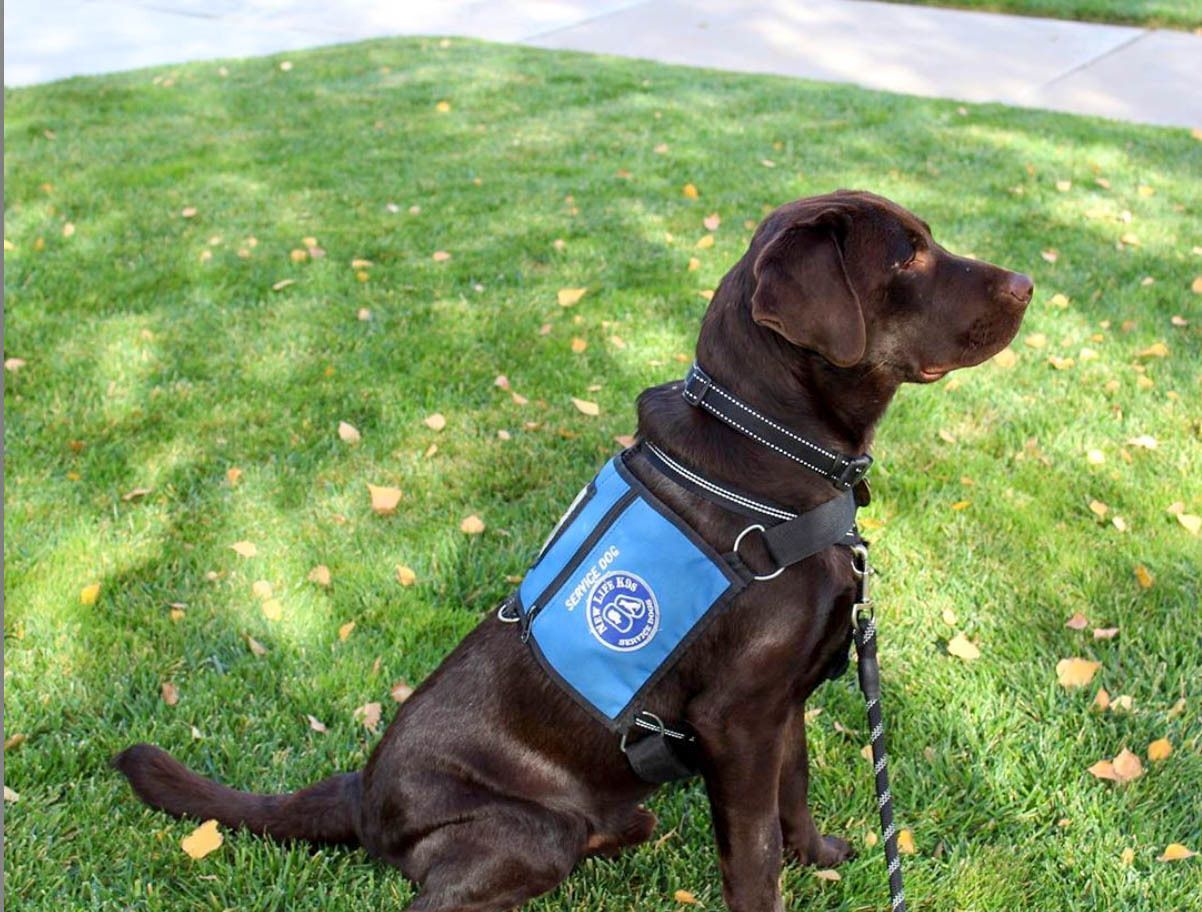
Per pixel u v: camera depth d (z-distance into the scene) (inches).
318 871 118.0
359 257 257.9
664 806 128.0
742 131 338.3
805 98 370.0
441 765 105.9
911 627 150.6
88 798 126.0
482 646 109.5
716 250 257.8
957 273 102.5
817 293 93.8
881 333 102.0
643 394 109.3
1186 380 204.1
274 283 245.6
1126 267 245.8
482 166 312.7
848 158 313.6
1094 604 152.6
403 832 106.7
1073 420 192.9
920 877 117.3
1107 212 275.3
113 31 484.1
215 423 195.8
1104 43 435.2
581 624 102.7
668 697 103.7
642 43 458.6
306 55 438.6
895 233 101.2
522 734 106.0
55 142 335.9
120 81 402.6
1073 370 207.5
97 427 194.9
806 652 101.3
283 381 208.4
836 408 102.4
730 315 102.6
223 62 431.2
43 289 241.4
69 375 210.1
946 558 161.8
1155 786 125.6
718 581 98.8
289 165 315.9
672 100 370.9
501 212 280.2
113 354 217.0
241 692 140.7
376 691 140.6
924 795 126.8
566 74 401.1
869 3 509.0
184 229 273.7
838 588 101.6
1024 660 144.4
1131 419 192.2
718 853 109.0
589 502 107.3
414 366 211.3
